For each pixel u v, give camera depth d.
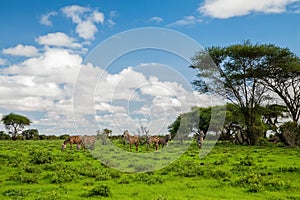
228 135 45.81
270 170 16.42
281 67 40.06
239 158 22.92
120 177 15.23
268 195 11.33
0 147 35.38
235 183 13.05
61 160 21.67
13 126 82.38
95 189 11.57
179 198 11.00
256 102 42.78
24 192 11.83
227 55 39.34
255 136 42.38
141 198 11.10
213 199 10.88
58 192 12.02
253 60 39.66
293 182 13.47
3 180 14.52
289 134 40.53
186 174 15.40
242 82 42.06
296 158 22.84
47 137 85.88
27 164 19.12
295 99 42.94
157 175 15.58
